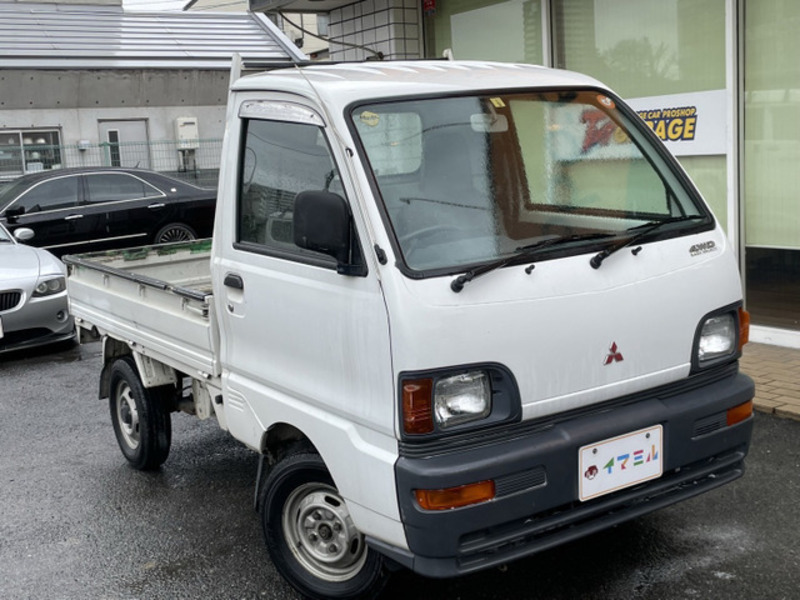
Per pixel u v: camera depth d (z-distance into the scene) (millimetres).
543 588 4078
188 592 4320
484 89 3986
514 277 3391
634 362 3600
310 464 3854
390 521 3395
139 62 23922
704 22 7617
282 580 4383
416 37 10633
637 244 3723
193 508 5316
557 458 3385
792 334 7316
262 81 4113
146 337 5176
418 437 3248
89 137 23891
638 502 3680
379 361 3348
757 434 5664
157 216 14477
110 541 4934
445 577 3289
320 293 3619
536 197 3854
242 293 4141
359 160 3518
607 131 4152
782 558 4184
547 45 9094
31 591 4426
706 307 3805
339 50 11469
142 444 5750
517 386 3350
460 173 3725
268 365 4020
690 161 7938
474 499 3254
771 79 7270
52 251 13750
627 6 8234
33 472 6070
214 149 23359
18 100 22875
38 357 9547
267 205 4027
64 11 25656
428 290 3273
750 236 7602
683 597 3912
